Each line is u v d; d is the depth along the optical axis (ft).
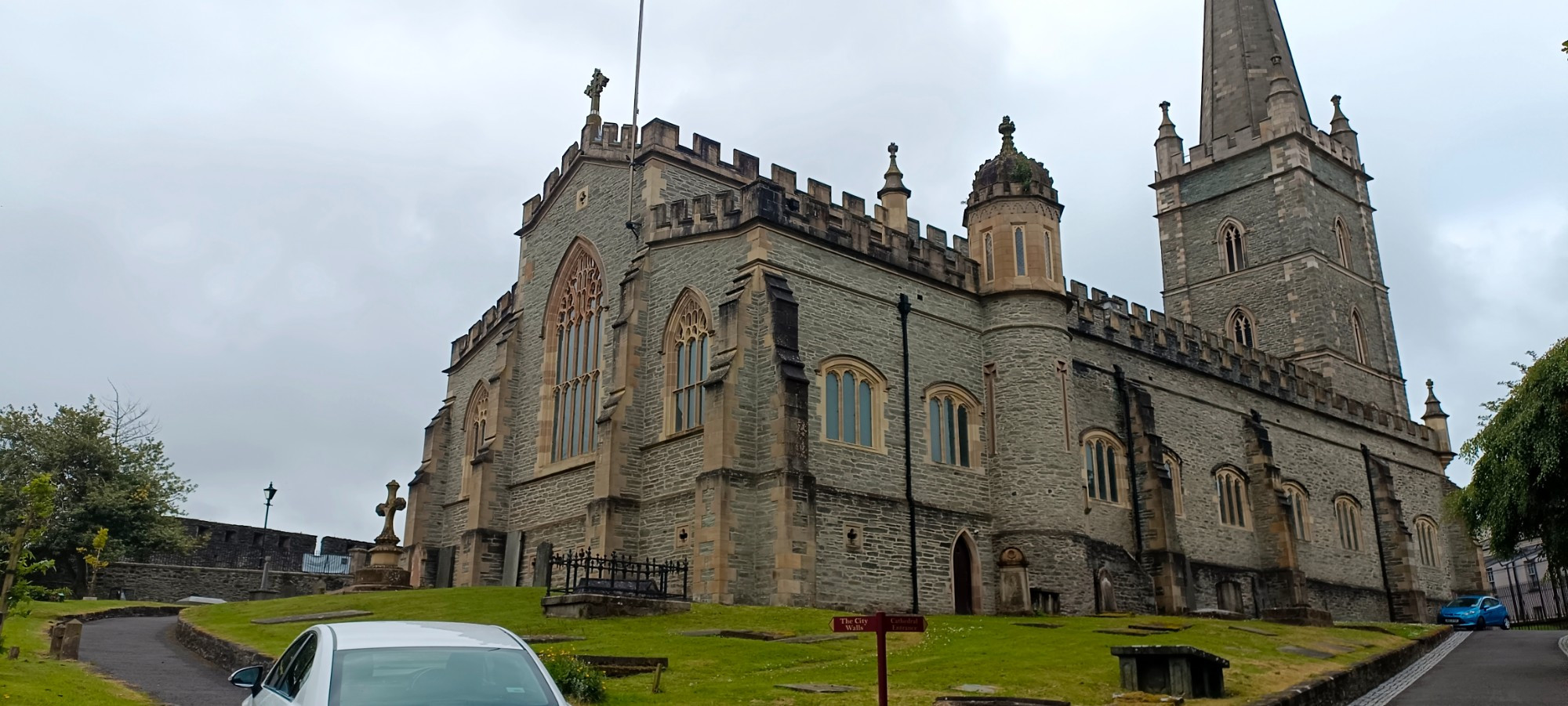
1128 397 142.51
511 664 30.78
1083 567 121.29
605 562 102.22
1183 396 153.99
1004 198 132.67
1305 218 212.02
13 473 151.02
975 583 119.96
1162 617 110.11
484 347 160.76
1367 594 179.73
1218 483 155.84
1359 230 228.63
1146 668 59.93
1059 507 121.49
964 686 60.29
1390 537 186.50
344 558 197.98
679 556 108.37
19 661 63.72
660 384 118.62
